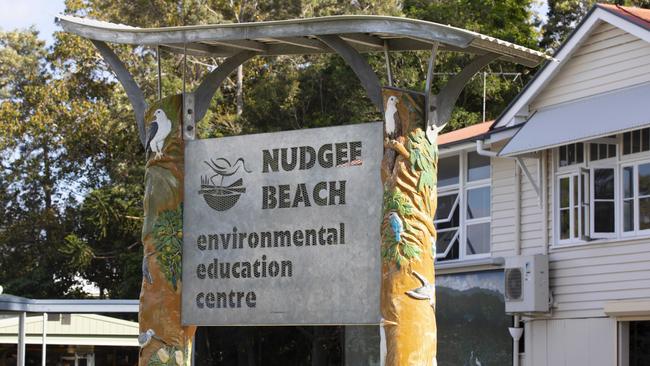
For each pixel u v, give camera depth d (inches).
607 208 688.4
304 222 379.6
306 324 374.9
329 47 410.0
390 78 391.5
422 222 359.6
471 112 1444.4
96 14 1544.0
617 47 690.2
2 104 1648.6
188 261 398.9
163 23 1499.8
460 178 845.8
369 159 370.9
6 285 1637.6
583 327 694.5
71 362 1318.9
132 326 1144.8
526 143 696.4
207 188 398.6
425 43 392.5
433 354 357.7
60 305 859.4
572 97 721.6
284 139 386.6
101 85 1640.0
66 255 1569.9
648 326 682.2
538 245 743.7
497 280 775.7
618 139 683.4
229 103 1560.0
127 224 1498.5
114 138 1576.0
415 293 355.6
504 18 1536.7
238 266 389.4
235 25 388.8
